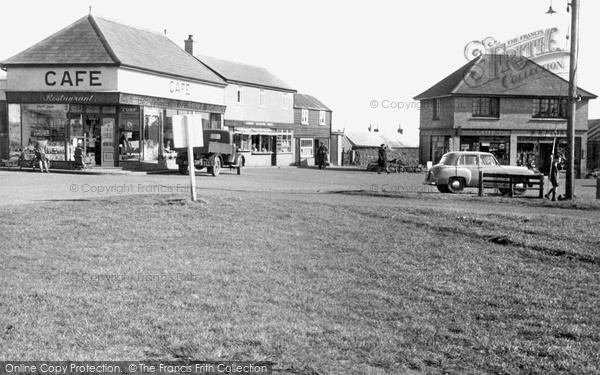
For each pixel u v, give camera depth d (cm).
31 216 1361
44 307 741
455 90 4544
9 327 668
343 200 1978
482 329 755
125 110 3139
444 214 1575
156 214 1419
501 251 1188
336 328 730
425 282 966
